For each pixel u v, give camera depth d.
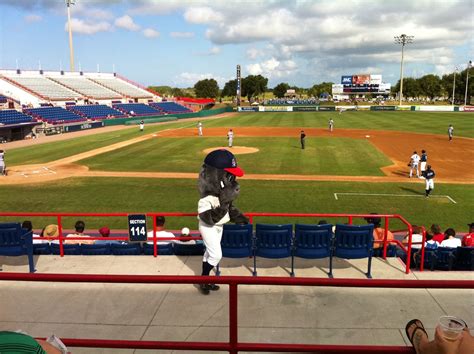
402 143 41.88
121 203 21.05
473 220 18.00
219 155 7.38
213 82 156.00
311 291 7.25
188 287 7.41
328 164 30.91
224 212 7.27
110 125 67.69
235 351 3.54
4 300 6.98
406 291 7.26
